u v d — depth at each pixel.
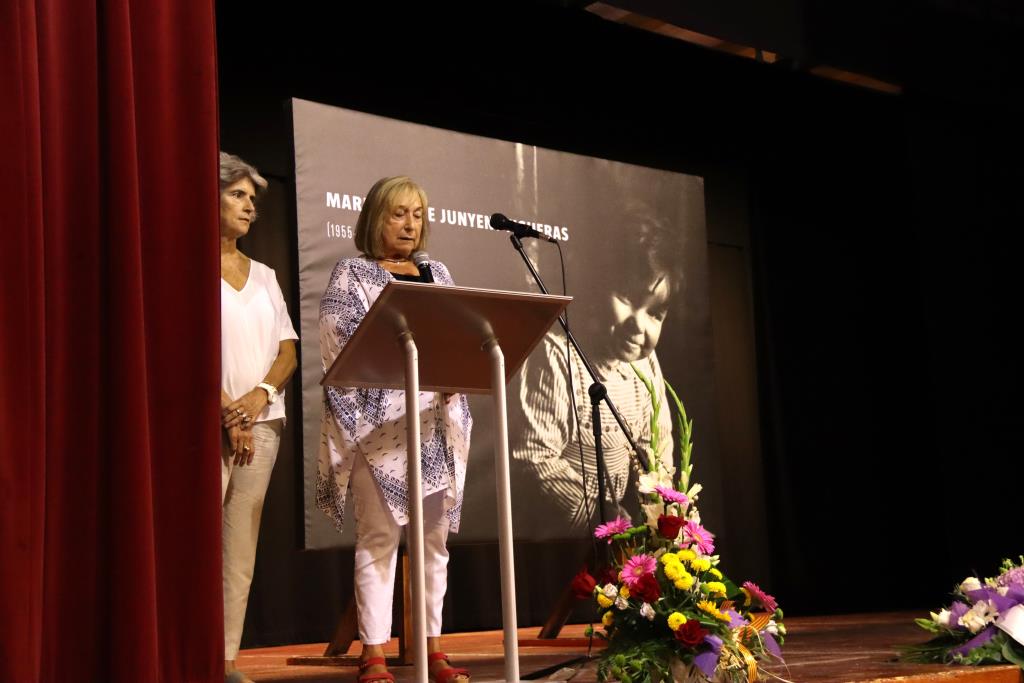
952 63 6.25
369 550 2.54
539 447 5.16
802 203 7.32
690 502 2.39
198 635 2.02
